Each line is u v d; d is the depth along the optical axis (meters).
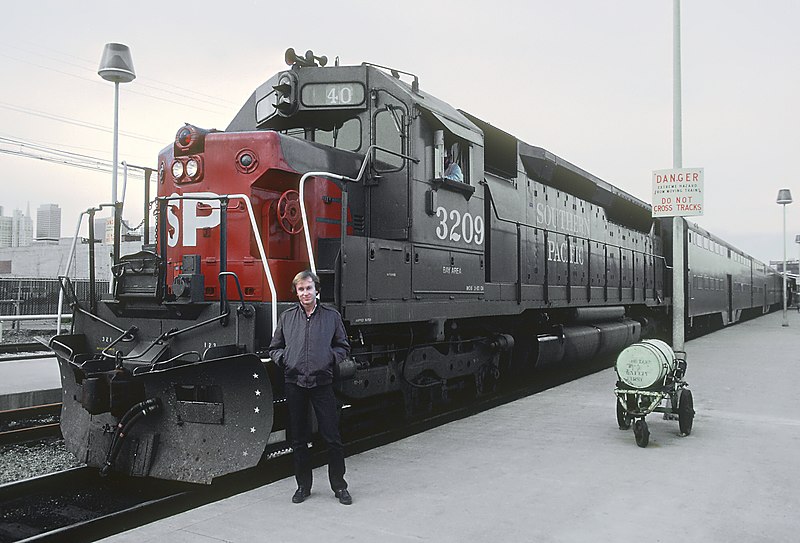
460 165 8.23
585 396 9.36
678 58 8.41
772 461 5.76
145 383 5.44
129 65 13.63
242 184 6.02
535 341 10.73
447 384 8.55
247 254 6.00
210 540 3.88
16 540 4.58
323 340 4.72
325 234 6.56
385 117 7.11
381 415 7.75
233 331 5.34
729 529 4.10
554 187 12.23
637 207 17.56
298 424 4.72
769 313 49.09
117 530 4.59
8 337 18.70
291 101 7.21
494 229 9.27
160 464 5.32
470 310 8.20
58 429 7.75
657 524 4.18
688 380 10.84
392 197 7.00
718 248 25.73
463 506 4.52
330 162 6.73
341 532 4.02
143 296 5.79
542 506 4.52
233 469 5.04
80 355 6.22
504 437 6.70
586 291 13.05
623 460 5.78
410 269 6.88
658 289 19.14
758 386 10.15
